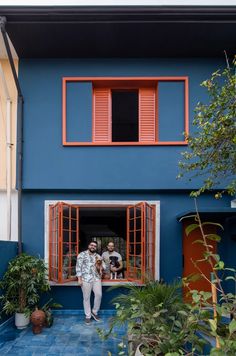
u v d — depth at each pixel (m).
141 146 7.45
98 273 6.80
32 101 7.57
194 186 7.29
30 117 7.54
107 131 7.95
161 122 7.57
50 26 6.64
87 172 7.39
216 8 6.38
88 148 7.45
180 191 7.48
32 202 7.53
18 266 6.31
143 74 7.64
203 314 2.96
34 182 7.37
